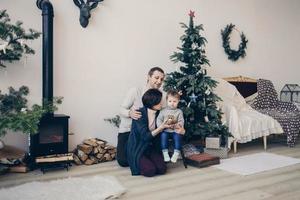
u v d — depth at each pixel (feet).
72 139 11.82
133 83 13.16
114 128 12.79
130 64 13.05
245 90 15.98
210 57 15.58
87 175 9.55
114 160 11.48
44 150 10.05
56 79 11.39
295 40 19.54
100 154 11.07
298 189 8.36
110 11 12.45
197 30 12.08
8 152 10.00
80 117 11.97
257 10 17.44
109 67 12.54
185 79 11.61
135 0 13.02
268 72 18.26
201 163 10.44
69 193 7.73
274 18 18.31
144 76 13.44
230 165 10.73
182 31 14.38
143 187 8.49
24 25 10.68
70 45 11.62
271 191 8.20
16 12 10.54
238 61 16.75
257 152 12.87
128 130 10.71
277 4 18.40
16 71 10.67
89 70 12.09
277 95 17.11
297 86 19.03
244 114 13.47
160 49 13.80
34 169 10.12
